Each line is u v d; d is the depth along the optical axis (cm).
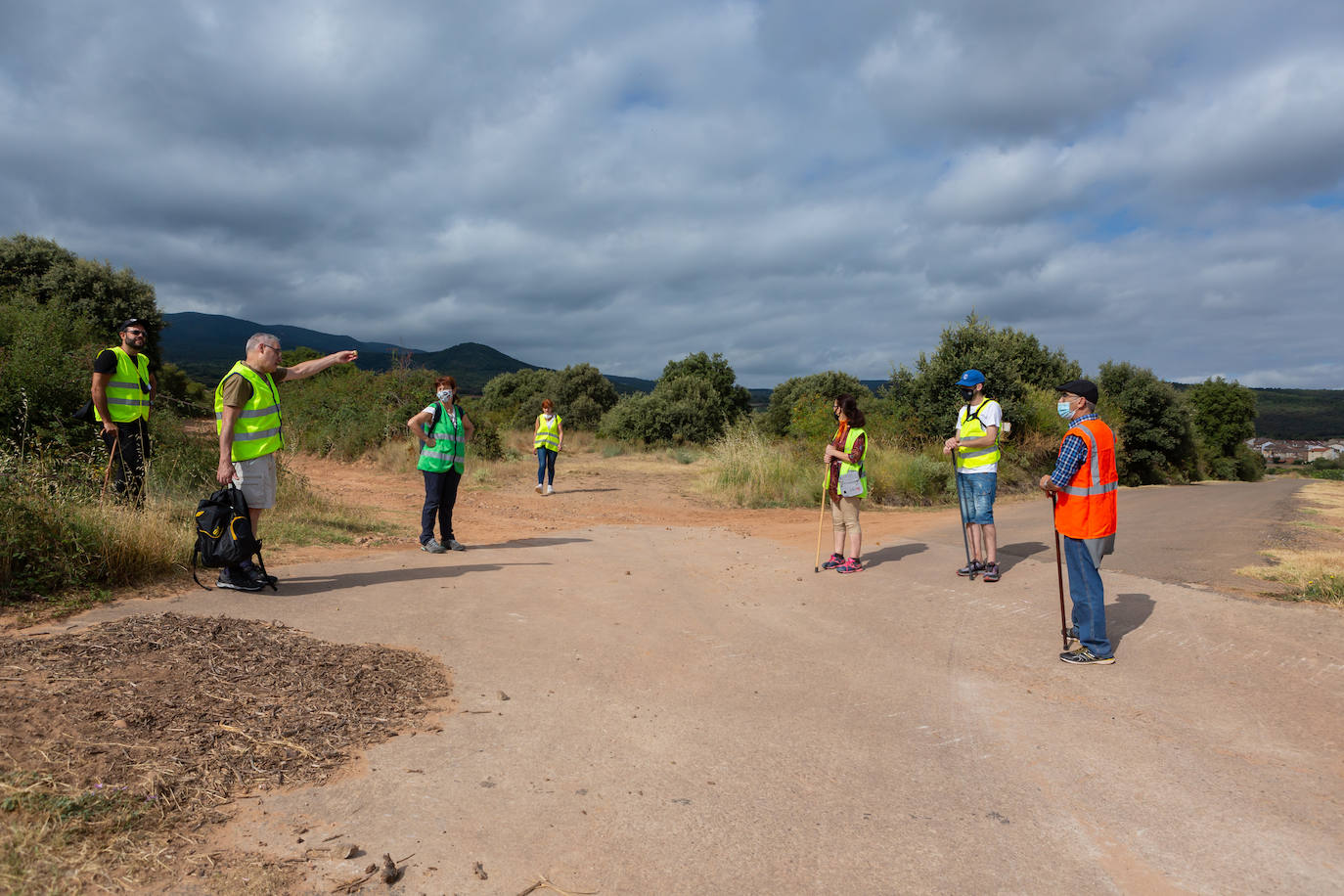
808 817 280
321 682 376
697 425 3134
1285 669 438
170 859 229
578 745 337
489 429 2122
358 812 269
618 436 3158
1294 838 266
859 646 503
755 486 1512
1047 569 737
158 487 848
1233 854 257
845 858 253
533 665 443
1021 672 449
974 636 523
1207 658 460
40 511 528
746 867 246
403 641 467
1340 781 310
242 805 266
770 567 766
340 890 222
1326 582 606
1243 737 353
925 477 1570
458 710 369
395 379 2178
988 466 684
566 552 825
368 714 350
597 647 485
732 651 488
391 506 1216
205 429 1229
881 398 2219
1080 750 341
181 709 326
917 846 261
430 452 781
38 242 2631
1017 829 274
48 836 228
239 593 548
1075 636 485
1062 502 468
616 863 246
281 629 457
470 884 230
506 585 635
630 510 1328
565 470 1975
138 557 557
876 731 363
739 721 373
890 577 712
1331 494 1912
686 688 419
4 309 1149
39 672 343
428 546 784
